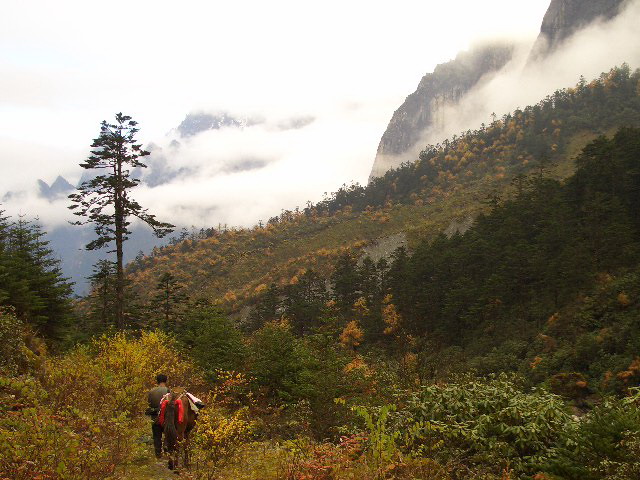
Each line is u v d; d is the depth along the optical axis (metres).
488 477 7.02
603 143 71.62
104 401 8.75
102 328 35.09
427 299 69.94
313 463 6.43
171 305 41.91
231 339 19.58
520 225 70.75
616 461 6.97
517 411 8.18
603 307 46.62
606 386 33.25
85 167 29.19
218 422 7.41
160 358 13.73
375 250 166.25
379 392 14.05
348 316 82.69
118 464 6.55
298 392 14.77
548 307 54.84
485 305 60.81
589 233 56.34
